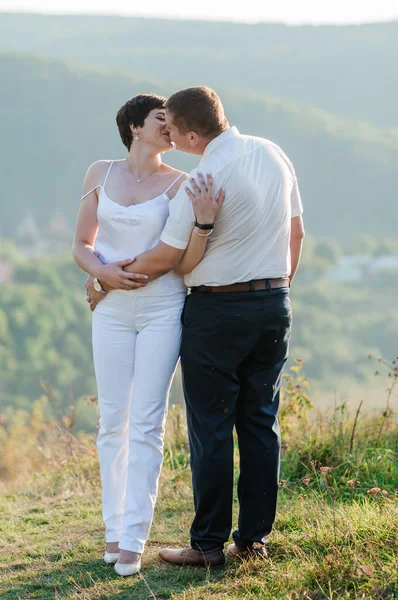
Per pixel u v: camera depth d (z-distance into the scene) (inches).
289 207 161.3
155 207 169.6
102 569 175.6
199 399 161.8
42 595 165.3
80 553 187.9
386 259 5007.4
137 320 170.9
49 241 5669.3
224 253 155.9
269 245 157.6
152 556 180.1
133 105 171.6
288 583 149.6
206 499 164.4
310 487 226.2
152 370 170.4
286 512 196.5
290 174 164.1
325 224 5807.1
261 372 163.3
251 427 165.5
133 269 165.9
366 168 6215.6
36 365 3238.2
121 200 172.1
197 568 168.6
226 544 182.4
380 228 5772.6
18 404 2984.7
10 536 207.8
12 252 4153.5
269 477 165.5
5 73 7081.7
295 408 269.9
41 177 6254.9
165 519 209.6
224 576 163.3
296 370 277.4
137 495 171.5
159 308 169.5
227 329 156.7
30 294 3545.8
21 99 6825.8
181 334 171.8
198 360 159.3
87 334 3513.8
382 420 264.4
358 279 4621.1
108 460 178.4
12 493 273.1
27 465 384.2
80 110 6894.7
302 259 4729.3
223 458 161.9
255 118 6643.7
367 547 156.9
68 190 6176.2
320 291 4293.8
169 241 159.0
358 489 214.2
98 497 244.5
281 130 6594.5
